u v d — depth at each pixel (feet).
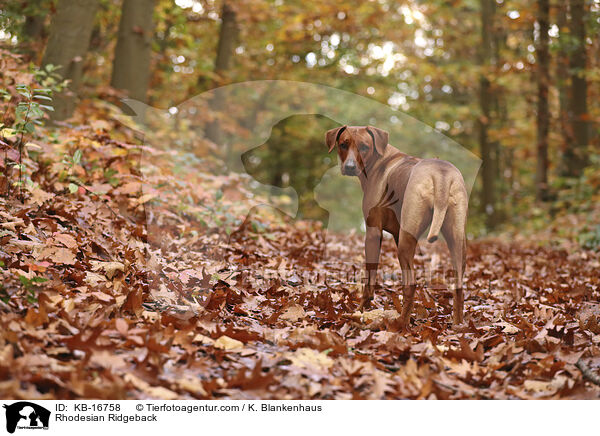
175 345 10.38
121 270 13.57
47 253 12.81
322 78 67.82
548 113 56.29
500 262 26.68
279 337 11.82
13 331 9.22
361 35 69.00
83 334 9.67
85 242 14.78
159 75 50.24
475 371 10.62
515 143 68.33
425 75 71.82
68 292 11.62
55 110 25.70
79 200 17.90
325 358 10.41
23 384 8.15
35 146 16.69
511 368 11.25
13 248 12.52
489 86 66.28
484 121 64.59
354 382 9.74
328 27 63.57
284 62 66.69
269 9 55.11
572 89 52.19
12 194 15.58
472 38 73.51
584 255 29.35
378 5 61.93
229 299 13.92
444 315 14.90
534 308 15.57
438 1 68.49
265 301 14.42
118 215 18.39
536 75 55.52
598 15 49.60
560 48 50.37
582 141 51.85
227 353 10.39
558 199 51.88
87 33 27.94
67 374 8.46
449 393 9.70
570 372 10.69
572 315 15.71
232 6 49.34
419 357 11.03
